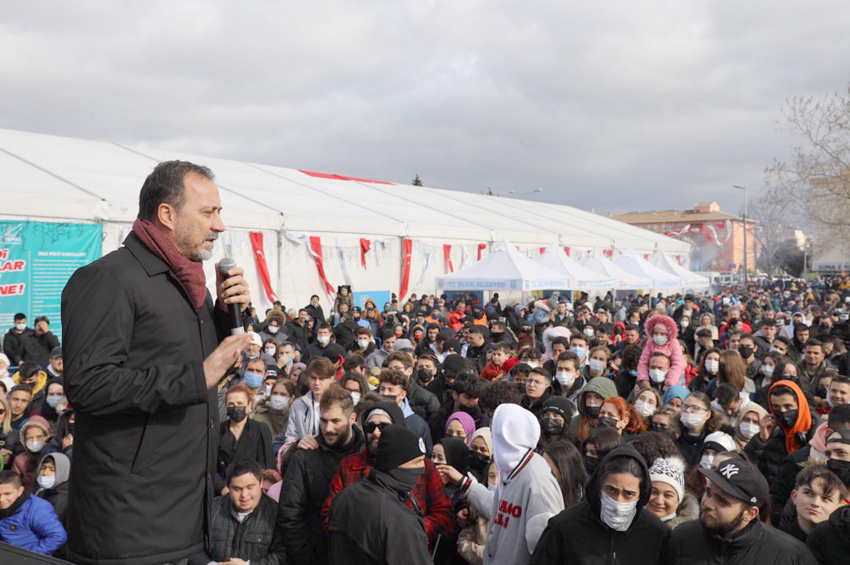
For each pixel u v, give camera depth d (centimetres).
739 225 9850
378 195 2834
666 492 370
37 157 1669
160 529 196
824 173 2811
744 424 553
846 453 392
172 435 200
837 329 1205
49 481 512
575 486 400
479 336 1057
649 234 4444
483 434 486
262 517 418
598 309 1606
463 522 436
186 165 210
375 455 350
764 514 339
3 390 716
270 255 1806
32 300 1290
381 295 2150
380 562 326
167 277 204
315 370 566
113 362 187
